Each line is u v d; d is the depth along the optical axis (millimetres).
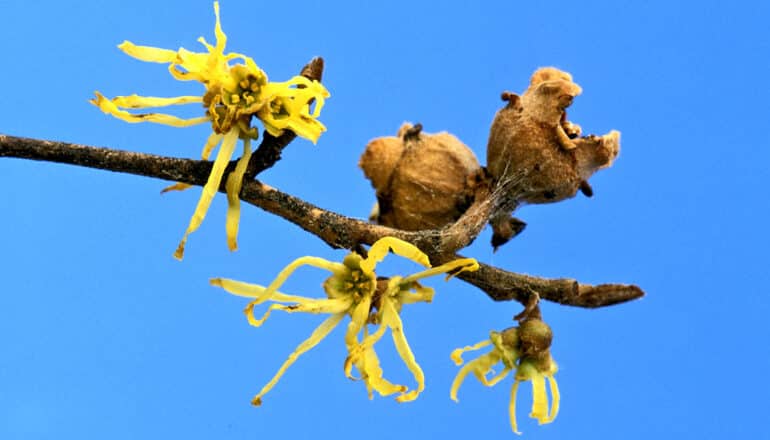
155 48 4762
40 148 4887
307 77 4941
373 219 5777
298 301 4766
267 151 4871
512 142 4938
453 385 4895
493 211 5039
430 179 5141
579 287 4871
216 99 4762
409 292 4785
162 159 4918
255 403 4723
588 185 5078
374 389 4730
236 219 4855
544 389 4832
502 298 4906
